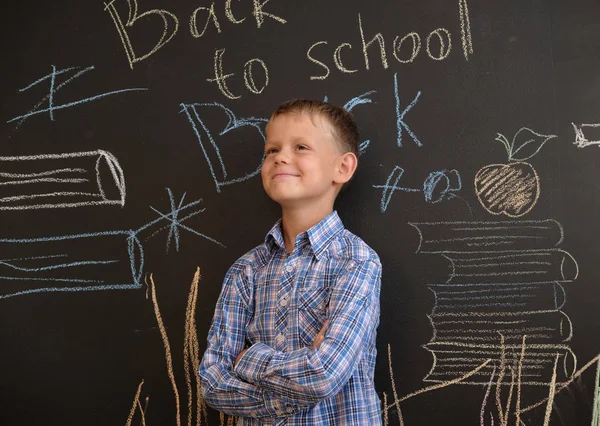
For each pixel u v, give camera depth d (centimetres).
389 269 124
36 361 133
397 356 122
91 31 140
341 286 104
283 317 108
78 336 132
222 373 102
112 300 133
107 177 135
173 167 134
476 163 124
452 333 121
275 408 97
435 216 124
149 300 132
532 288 120
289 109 115
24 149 138
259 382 97
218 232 131
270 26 134
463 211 123
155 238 133
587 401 116
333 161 115
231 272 118
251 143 132
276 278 112
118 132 136
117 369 131
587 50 123
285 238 119
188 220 132
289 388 94
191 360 129
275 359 97
